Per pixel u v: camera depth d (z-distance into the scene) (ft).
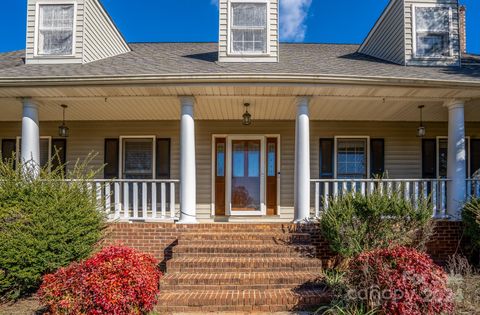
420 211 19.94
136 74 21.40
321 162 32.09
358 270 14.99
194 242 20.83
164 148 32.14
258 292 16.75
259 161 31.83
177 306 15.84
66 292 14.16
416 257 14.65
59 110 27.96
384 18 29.86
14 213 17.99
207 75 21.31
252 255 19.71
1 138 32.22
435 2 27.30
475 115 29.66
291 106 26.86
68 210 18.85
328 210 20.61
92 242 19.48
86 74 21.84
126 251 16.14
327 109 27.89
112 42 30.04
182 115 23.30
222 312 15.83
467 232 21.81
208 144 31.83
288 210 31.48
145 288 14.80
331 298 15.96
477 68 26.53
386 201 19.89
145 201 24.17
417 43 27.07
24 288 18.19
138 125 32.19
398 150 32.19
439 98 24.14
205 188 31.65
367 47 32.83
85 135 32.17
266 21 26.32
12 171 19.72
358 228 19.52
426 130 32.40
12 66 26.37
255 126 31.86
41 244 17.69
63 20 26.40
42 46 26.27
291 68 24.06
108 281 14.14
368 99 24.49
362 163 32.24
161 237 22.35
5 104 25.44
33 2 26.43
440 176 32.09
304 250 19.76
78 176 21.24
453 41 27.02
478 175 24.30
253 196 31.68
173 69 23.32
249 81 21.68
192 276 17.62
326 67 25.04
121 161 31.99
